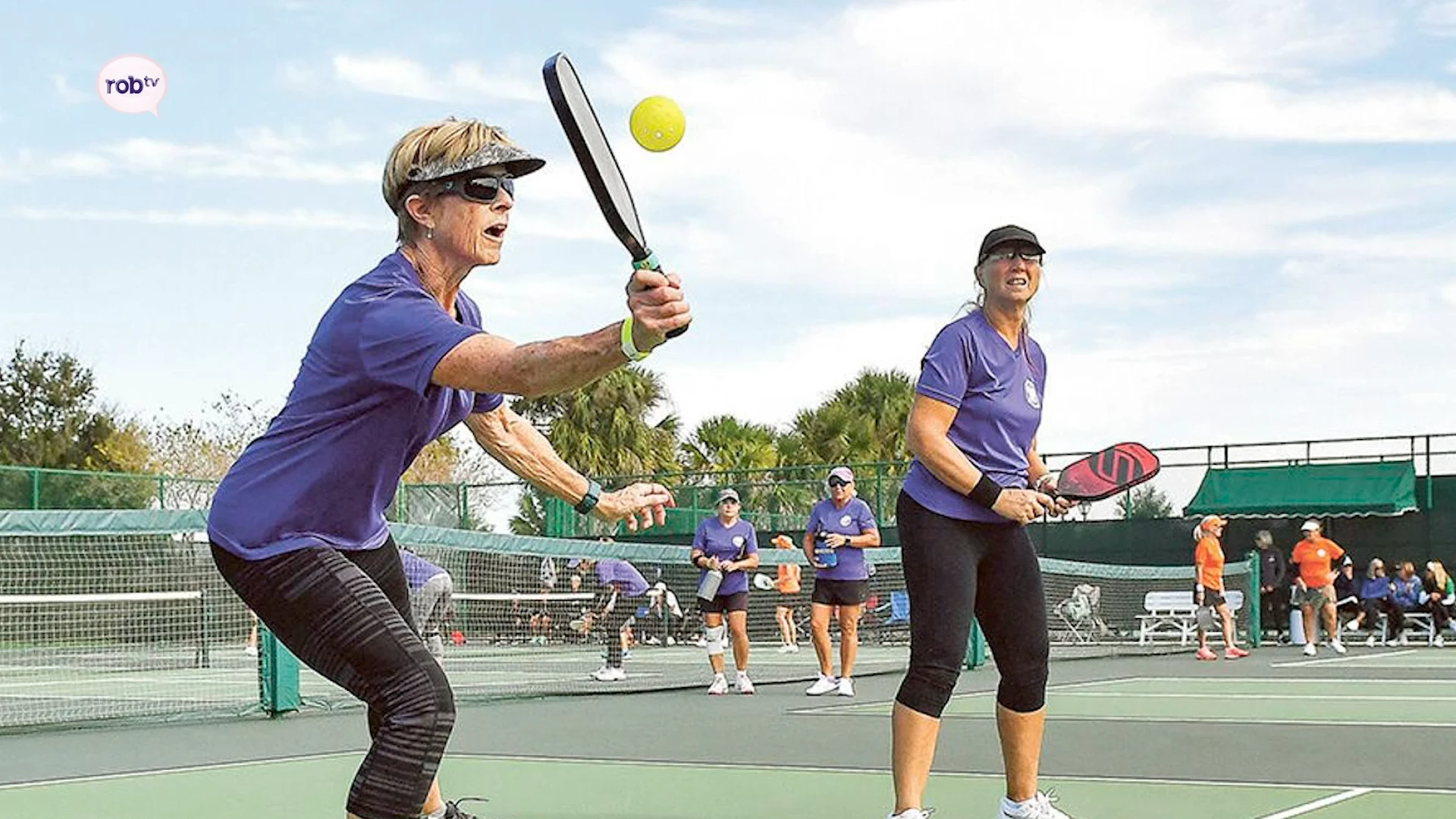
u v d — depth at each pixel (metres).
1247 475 27.02
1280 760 7.62
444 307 3.80
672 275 3.24
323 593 3.62
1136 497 27.92
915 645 5.05
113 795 6.71
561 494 4.39
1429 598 23.53
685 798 6.41
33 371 43.88
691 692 13.42
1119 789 6.56
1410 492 25.80
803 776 7.10
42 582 15.81
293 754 8.41
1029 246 5.12
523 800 6.37
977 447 5.13
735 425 42.06
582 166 3.28
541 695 12.92
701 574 13.16
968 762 7.50
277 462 3.66
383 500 3.85
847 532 12.64
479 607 17.33
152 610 15.84
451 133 3.73
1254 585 23.44
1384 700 11.74
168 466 43.84
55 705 12.32
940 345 5.09
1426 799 6.24
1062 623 23.78
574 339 3.29
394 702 3.58
